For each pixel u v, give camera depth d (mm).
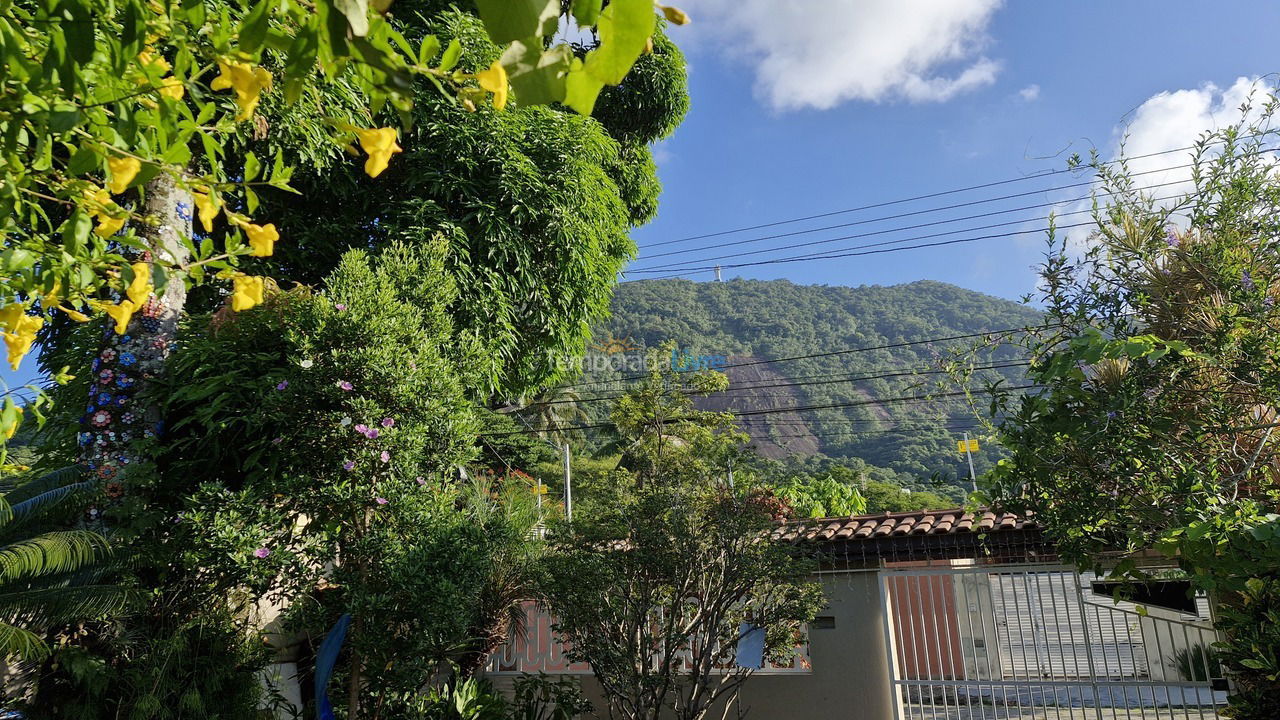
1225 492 3822
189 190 1460
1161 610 6312
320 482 5070
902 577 8672
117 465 4883
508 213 7938
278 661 6023
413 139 8016
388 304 5566
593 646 5812
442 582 4875
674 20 853
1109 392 3879
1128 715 6086
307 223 8109
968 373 4590
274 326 5629
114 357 5195
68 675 4254
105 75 1300
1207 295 3963
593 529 6059
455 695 5789
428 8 8484
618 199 9711
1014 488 4285
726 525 5977
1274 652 4066
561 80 867
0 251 1350
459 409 5785
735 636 6172
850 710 6863
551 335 8594
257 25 1052
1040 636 7895
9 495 4312
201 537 4566
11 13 1127
